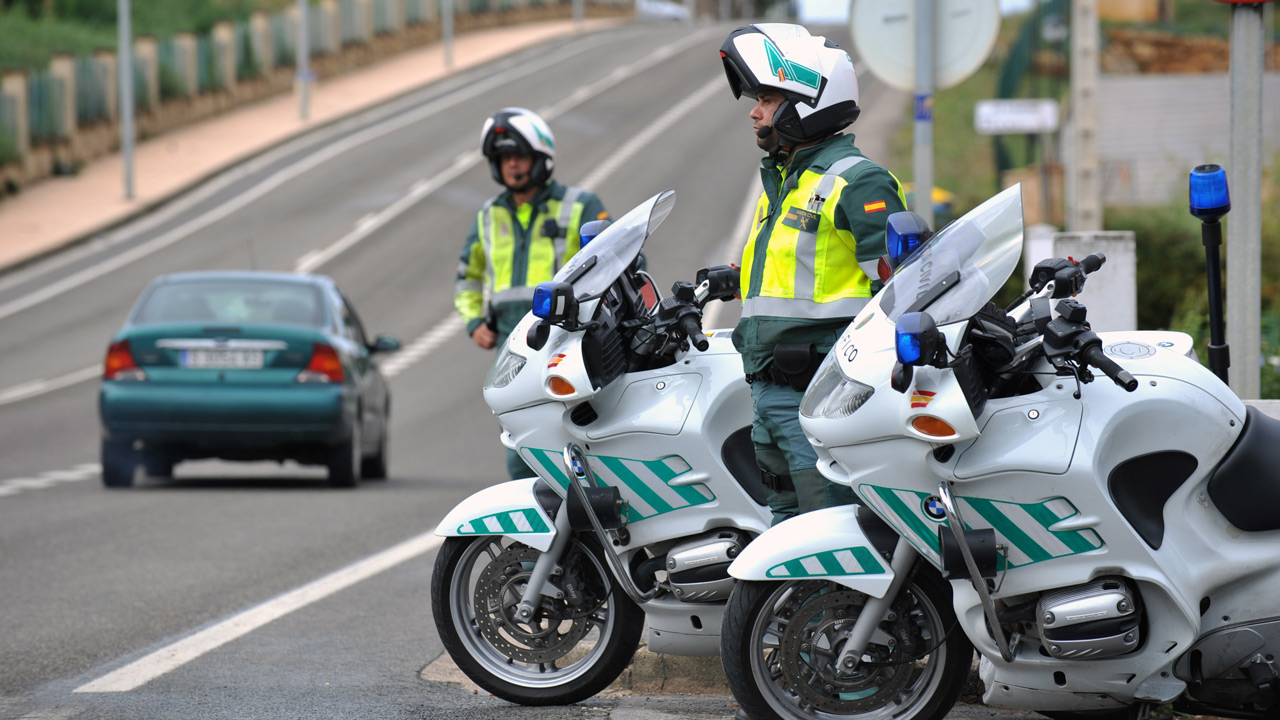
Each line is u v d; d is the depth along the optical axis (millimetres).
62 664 22891
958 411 15633
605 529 19047
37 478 50031
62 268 118562
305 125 187625
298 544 34938
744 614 17375
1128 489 16359
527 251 27344
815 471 18016
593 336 18797
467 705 20156
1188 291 56906
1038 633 16531
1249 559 16391
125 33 143750
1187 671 16594
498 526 19562
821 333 18109
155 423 44688
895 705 17500
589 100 197125
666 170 147375
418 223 129000
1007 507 16219
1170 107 135375
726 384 19047
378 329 93312
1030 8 126000
